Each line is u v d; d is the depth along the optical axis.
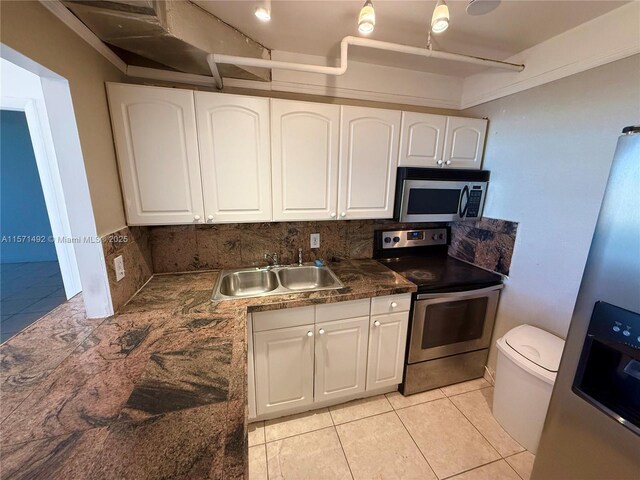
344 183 1.81
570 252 1.54
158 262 1.82
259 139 1.59
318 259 2.14
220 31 1.41
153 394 0.83
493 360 2.05
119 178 1.42
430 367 1.93
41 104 1.85
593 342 0.98
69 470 0.61
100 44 1.26
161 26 1.11
